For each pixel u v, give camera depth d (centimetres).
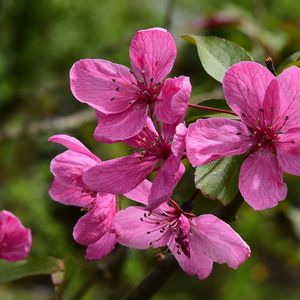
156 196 28
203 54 32
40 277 36
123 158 29
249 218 59
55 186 30
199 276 29
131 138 30
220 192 30
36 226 67
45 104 71
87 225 29
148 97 30
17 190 71
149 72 30
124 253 46
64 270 36
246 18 59
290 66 30
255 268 70
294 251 58
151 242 30
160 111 29
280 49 51
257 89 28
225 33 68
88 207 30
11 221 31
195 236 29
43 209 69
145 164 29
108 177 29
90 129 63
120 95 30
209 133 28
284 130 29
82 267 43
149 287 32
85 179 28
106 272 44
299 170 29
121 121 30
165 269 32
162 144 29
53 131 70
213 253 29
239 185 29
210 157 28
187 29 60
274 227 57
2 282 36
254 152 29
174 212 30
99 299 54
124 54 73
